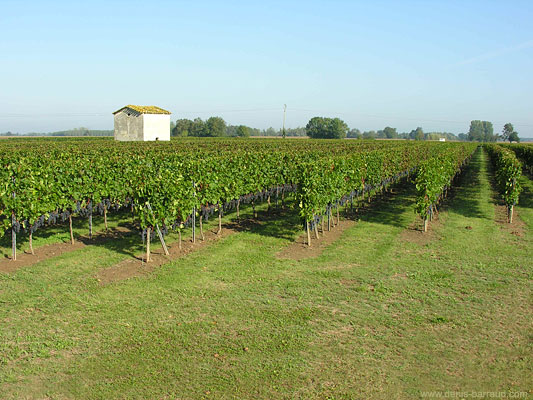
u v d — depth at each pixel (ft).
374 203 68.69
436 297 28.76
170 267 34.42
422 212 47.01
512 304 27.71
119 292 28.94
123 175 49.80
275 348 21.98
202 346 22.09
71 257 36.60
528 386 19.01
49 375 19.39
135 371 19.83
